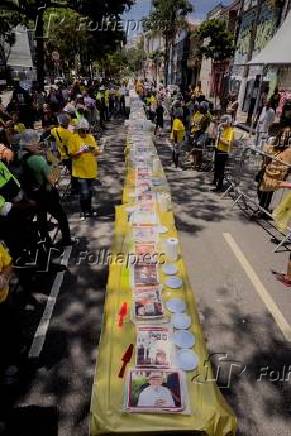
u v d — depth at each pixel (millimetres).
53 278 5180
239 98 21594
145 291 3547
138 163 8266
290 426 3146
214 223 7145
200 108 12000
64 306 4617
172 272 3859
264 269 5543
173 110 14250
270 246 6266
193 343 2963
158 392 2529
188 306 3467
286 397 3422
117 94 23047
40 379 3543
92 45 23328
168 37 42969
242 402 3355
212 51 25031
